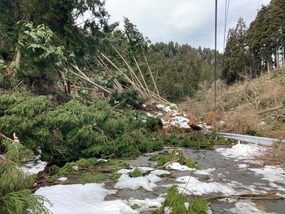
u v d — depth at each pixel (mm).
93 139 6715
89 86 15164
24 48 7652
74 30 10695
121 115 10453
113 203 3512
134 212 3242
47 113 6078
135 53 23516
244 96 16672
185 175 5102
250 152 7484
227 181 4688
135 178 4617
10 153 3734
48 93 8945
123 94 14008
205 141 9016
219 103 17500
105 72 17391
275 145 6953
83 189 4145
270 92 14570
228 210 3332
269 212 3268
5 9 9055
